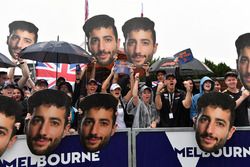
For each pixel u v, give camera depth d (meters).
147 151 4.60
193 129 4.61
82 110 4.57
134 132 4.61
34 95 4.49
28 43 6.91
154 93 6.31
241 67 5.55
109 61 6.22
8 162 4.47
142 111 5.72
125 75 6.65
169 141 4.62
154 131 4.61
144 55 6.09
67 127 4.55
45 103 4.48
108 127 4.59
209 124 4.53
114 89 5.67
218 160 4.59
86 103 4.58
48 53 6.51
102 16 6.20
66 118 4.54
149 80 6.32
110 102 4.59
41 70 8.16
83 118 4.57
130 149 4.59
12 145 4.48
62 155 4.54
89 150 4.57
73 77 8.30
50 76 8.20
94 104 4.57
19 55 6.34
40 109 4.48
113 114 4.61
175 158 4.61
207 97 4.54
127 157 4.59
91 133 4.57
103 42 6.19
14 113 4.46
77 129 4.87
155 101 5.77
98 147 4.58
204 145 4.55
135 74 6.32
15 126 4.48
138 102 5.74
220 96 4.53
